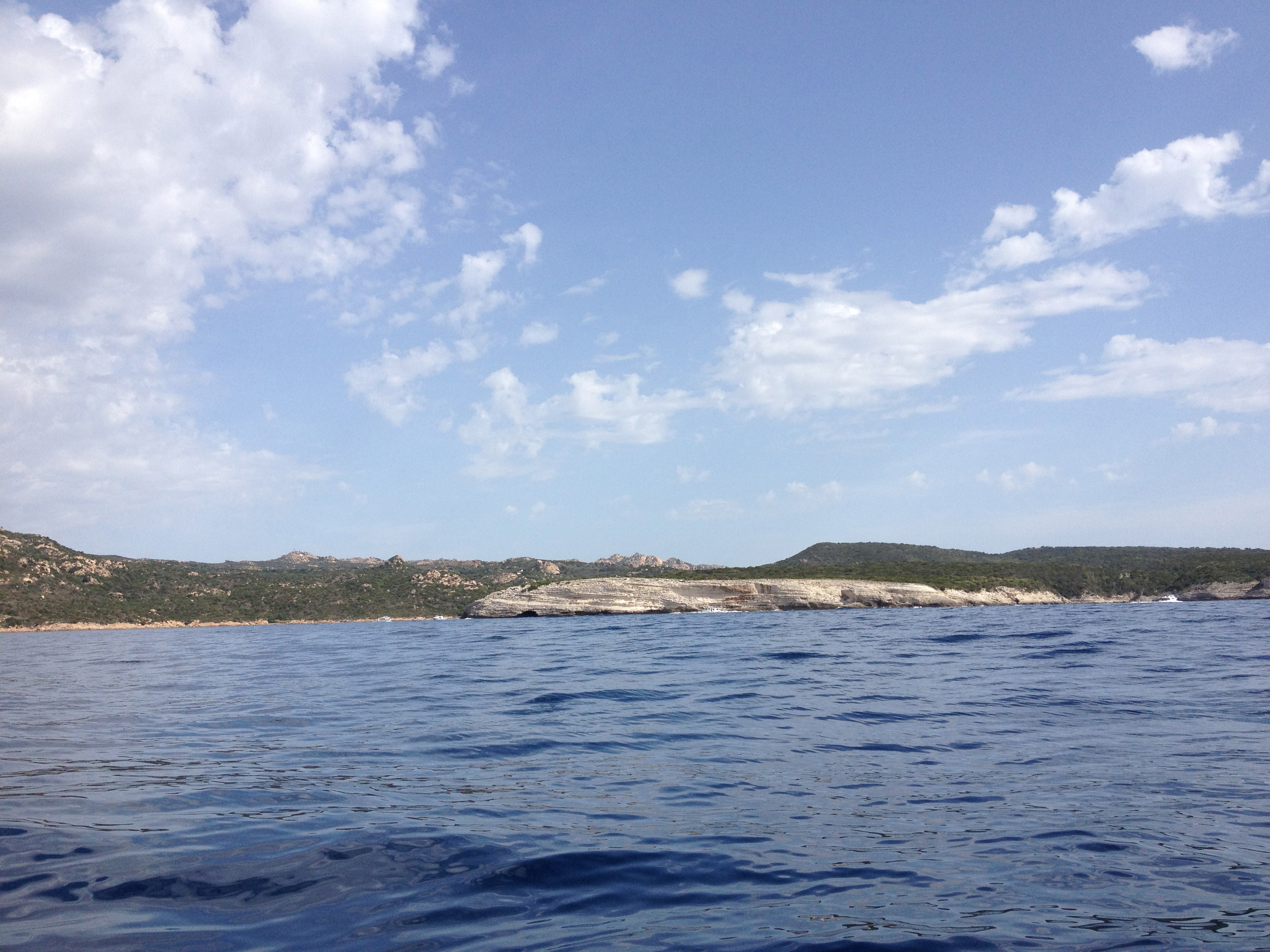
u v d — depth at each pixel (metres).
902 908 6.02
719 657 31.03
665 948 5.39
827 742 12.65
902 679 21.45
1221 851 7.05
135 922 5.92
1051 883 6.43
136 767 11.43
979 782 9.75
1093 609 91.12
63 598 124.12
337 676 26.98
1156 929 5.51
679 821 8.38
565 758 11.77
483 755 12.02
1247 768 10.10
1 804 9.26
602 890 6.51
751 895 6.36
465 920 5.93
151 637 79.44
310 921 5.94
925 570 132.00
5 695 22.50
